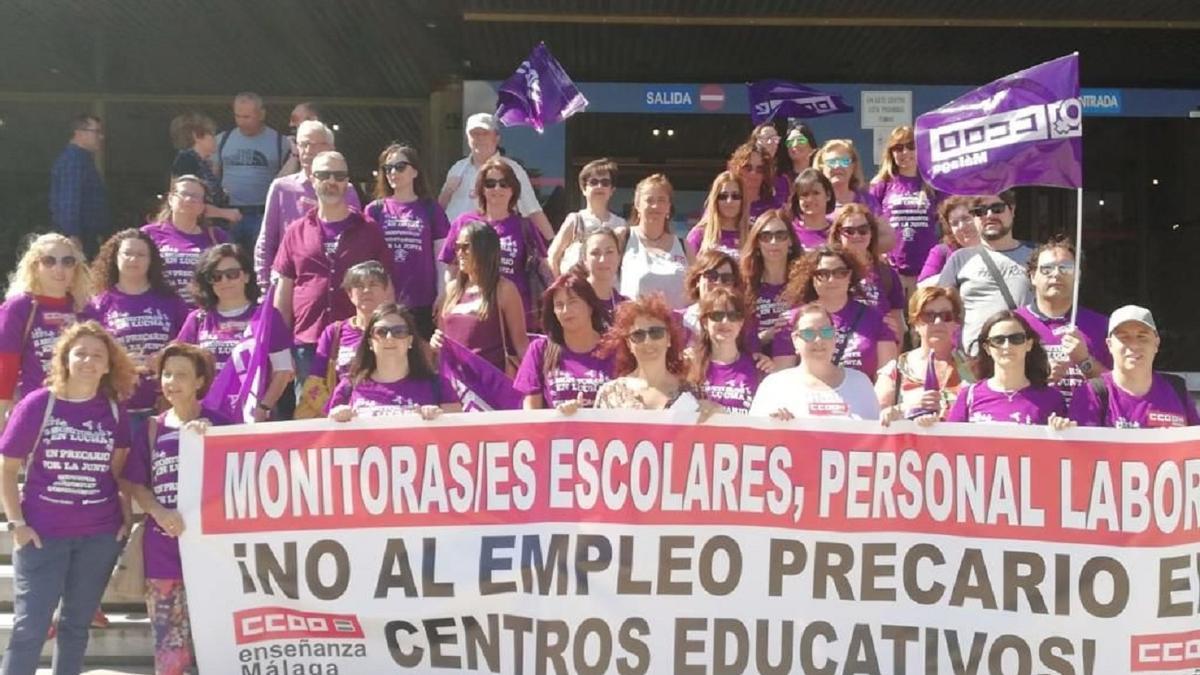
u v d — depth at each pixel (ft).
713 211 24.45
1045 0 35.58
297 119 34.42
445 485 18.83
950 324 20.94
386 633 18.76
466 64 40.55
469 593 18.69
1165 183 41.01
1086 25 37.86
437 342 20.68
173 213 25.98
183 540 18.80
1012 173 20.35
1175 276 41.11
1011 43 38.86
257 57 41.78
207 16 37.45
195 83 44.47
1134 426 18.69
